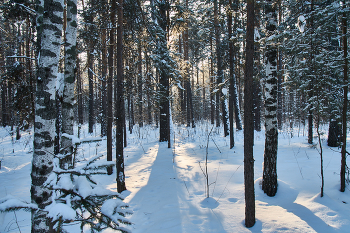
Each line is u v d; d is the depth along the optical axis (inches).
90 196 62.2
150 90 370.3
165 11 466.3
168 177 238.7
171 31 457.7
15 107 302.5
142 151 412.5
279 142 441.7
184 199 174.2
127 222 58.1
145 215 149.6
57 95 171.5
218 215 143.8
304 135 508.7
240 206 156.8
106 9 258.1
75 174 64.7
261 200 170.2
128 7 259.1
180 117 808.9
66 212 50.3
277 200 167.0
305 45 221.8
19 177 263.6
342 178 167.3
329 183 183.9
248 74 133.0
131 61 321.7
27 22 339.3
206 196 178.5
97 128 803.4
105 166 70.5
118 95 212.5
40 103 88.4
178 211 151.8
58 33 93.3
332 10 197.3
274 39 191.9
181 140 530.6
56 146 288.5
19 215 154.3
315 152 311.3
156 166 293.0
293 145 385.1
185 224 132.4
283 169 238.1
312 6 271.6
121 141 207.8
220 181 213.5
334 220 128.6
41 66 89.5
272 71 189.2
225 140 477.4
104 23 262.8
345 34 180.4
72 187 62.2
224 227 128.4
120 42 218.8
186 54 735.7
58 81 179.5
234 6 355.3
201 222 134.6
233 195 177.3
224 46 456.4
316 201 154.5
